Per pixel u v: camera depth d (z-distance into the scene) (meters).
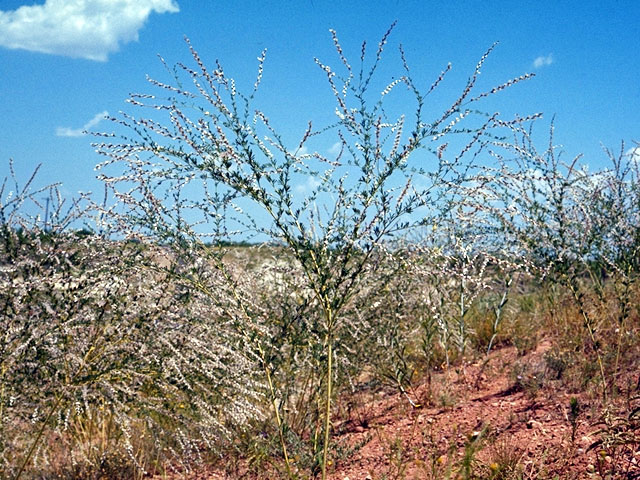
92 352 4.05
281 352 4.12
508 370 5.71
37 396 3.81
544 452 3.63
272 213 3.34
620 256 5.13
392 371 5.51
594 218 5.04
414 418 4.90
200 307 4.00
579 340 5.60
